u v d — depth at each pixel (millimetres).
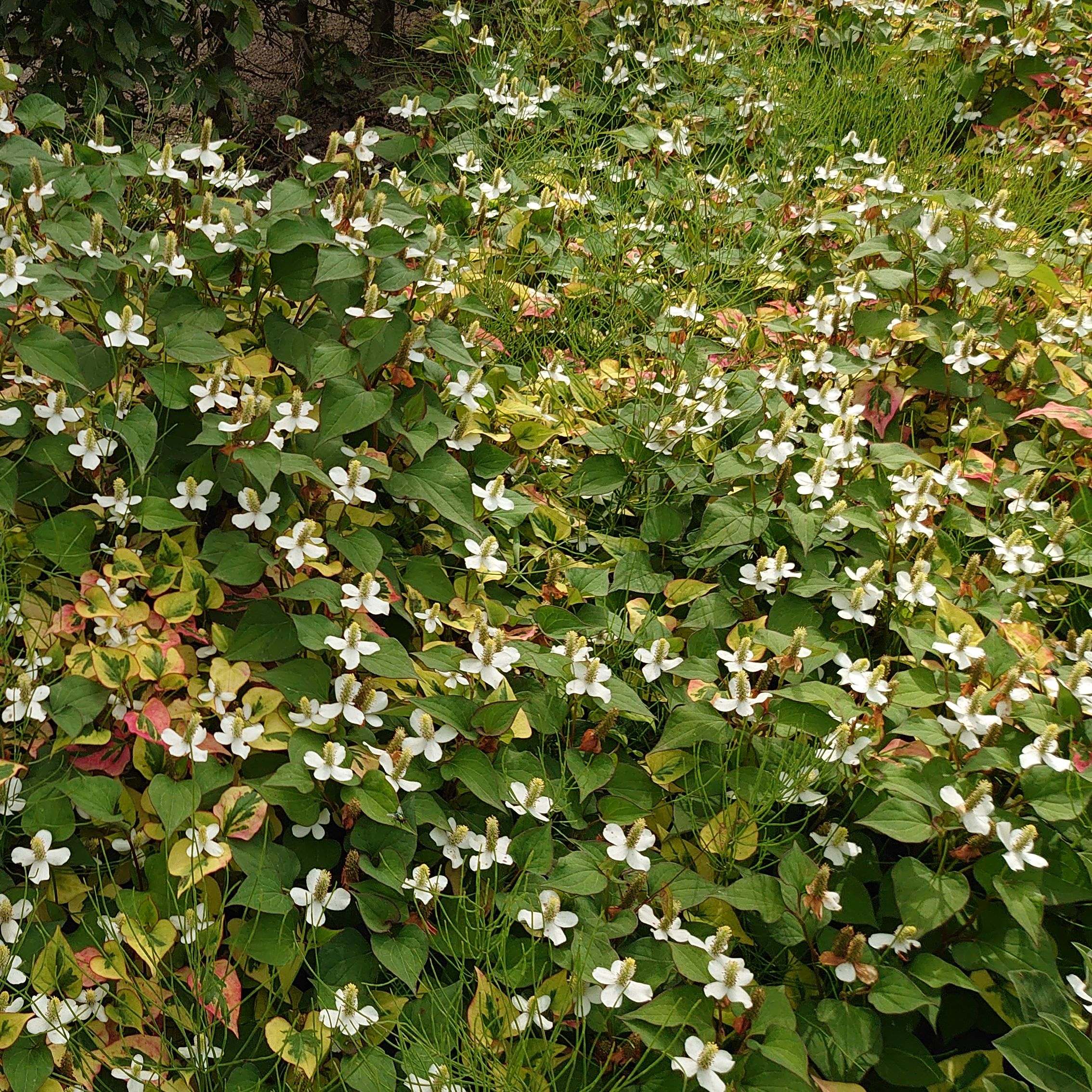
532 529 1110
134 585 931
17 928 788
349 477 947
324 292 1021
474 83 1768
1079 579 1045
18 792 833
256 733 862
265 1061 798
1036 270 1249
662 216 1504
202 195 1113
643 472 1154
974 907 869
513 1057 773
